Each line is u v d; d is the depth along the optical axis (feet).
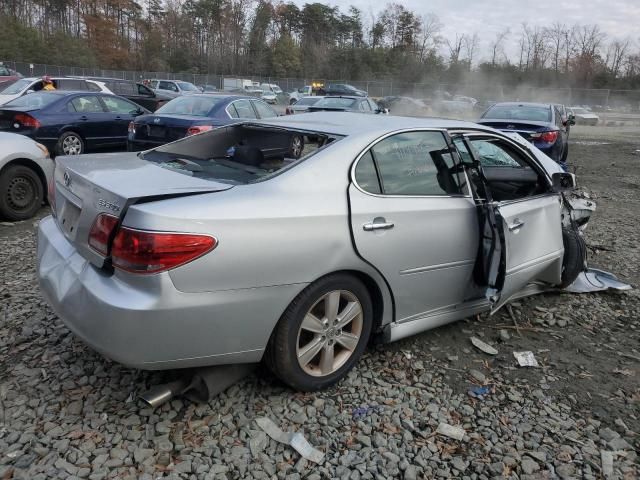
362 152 10.32
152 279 8.05
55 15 249.55
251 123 12.29
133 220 8.21
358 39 308.60
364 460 8.68
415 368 11.40
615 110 162.30
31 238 19.11
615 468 8.84
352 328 10.53
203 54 265.13
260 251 8.70
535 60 263.08
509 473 8.61
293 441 8.86
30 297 13.71
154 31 252.21
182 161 11.62
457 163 11.91
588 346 12.92
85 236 9.08
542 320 14.15
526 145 16.10
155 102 61.31
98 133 35.63
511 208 12.57
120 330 8.16
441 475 8.48
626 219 26.55
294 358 9.61
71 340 11.66
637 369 11.97
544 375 11.52
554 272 14.33
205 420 9.34
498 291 11.89
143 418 9.29
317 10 297.53
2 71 97.30
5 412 9.25
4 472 7.93
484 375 11.37
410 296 11.03
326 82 179.83
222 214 8.48
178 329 8.27
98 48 228.84
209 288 8.36
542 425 9.82
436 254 11.13
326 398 10.16
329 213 9.45
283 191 9.25
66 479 7.89
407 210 10.53
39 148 22.00
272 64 257.34
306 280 9.23
